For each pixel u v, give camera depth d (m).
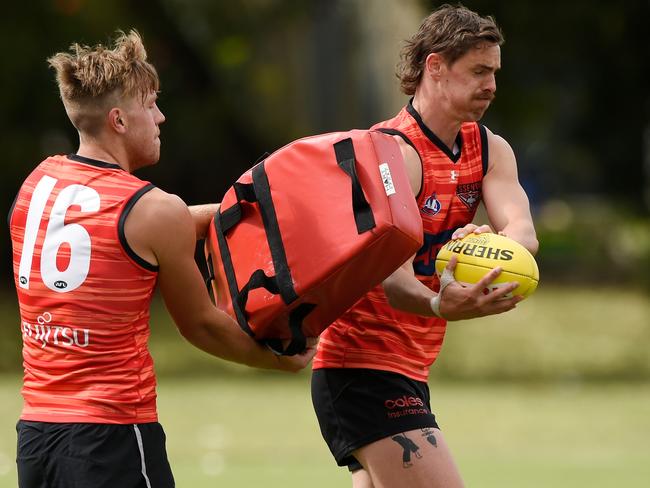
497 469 28.84
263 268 14.09
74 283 13.05
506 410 39.34
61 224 13.20
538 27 75.25
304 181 13.88
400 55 15.77
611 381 46.94
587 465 29.48
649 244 102.00
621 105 93.00
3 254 74.88
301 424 36.06
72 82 13.54
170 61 78.06
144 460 13.12
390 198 13.44
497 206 15.57
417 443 14.98
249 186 14.20
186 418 37.03
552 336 60.00
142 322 13.40
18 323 60.38
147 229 13.15
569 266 92.31
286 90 85.94
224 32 82.62
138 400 13.18
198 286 13.77
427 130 15.29
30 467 13.08
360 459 15.33
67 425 12.92
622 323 64.69
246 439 33.31
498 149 15.77
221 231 14.57
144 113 13.80
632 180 110.50
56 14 68.75
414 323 15.48
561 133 116.88
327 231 13.58
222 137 79.88
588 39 78.38
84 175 13.41
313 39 85.81
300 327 14.19
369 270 13.66
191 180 79.81
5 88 67.12
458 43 14.84
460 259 14.25
